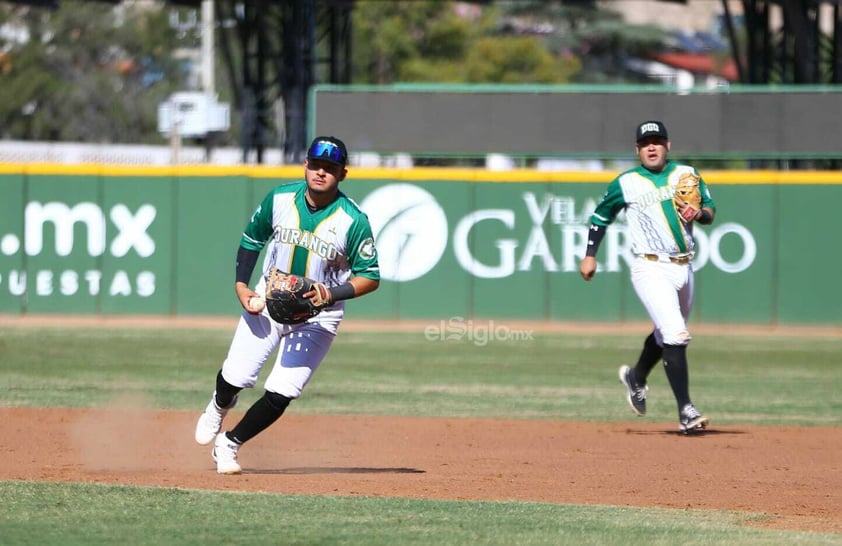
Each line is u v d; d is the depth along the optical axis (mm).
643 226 31250
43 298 67375
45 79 188250
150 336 58781
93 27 199500
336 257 22031
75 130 185750
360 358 52438
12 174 67000
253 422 23344
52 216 67188
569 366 50344
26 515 19266
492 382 45062
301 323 22453
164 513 19531
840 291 65250
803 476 25484
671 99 72500
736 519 20219
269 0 100000
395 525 19000
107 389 40719
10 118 186125
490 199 66375
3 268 67312
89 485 21938
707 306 66125
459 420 35031
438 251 66562
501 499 22031
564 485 23969
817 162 89875
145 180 67000
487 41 165750
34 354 51156
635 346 57781
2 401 37156
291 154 94312
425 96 73750
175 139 104125
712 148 72250
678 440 31203
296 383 22844
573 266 66188
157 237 67125
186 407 36469
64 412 34688
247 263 22562
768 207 65500
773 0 104750
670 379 31656
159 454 27406
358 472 25422
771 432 32969
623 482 24453
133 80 196125
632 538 18359
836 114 71188
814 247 65312
